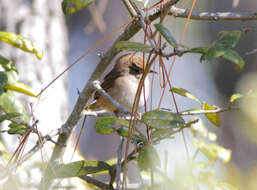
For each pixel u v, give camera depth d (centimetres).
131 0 630
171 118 560
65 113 1159
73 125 717
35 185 697
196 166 775
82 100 709
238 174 935
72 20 1986
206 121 1694
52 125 1090
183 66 1952
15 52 1134
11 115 623
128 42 521
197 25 1875
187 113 612
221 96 1884
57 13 1239
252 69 1839
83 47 2019
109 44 2042
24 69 1130
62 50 1234
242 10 1900
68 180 802
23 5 1189
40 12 1199
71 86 1980
